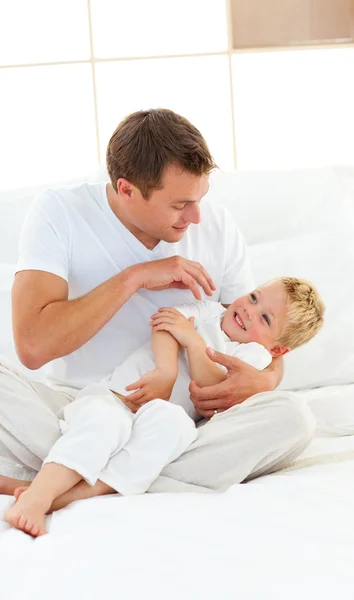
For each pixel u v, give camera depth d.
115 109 2.84
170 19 2.81
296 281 1.81
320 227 2.27
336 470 1.39
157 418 1.37
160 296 1.73
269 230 2.28
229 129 2.87
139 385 1.58
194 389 1.60
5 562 1.05
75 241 1.65
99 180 2.30
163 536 1.07
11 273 2.19
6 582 0.99
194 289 1.63
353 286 2.16
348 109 2.86
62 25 2.80
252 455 1.39
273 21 2.95
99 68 2.82
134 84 2.84
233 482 1.39
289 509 1.16
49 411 1.43
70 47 2.81
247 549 1.02
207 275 1.66
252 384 1.59
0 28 2.79
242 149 2.88
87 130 2.84
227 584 0.92
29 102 2.82
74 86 2.82
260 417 1.41
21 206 2.31
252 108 2.86
